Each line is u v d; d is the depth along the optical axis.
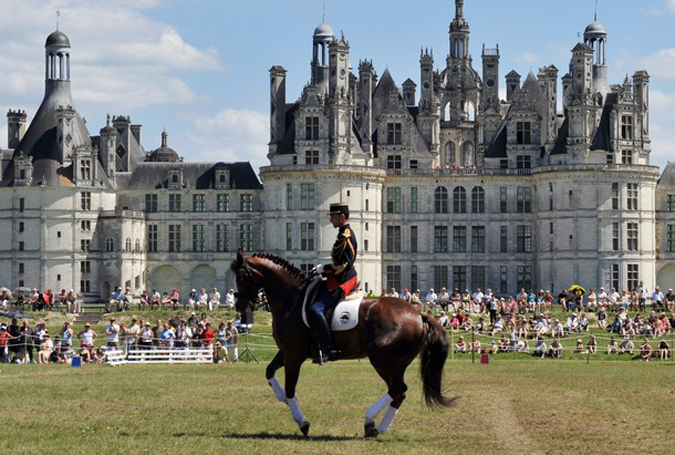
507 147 154.62
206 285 161.00
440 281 154.88
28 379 53.41
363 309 33.88
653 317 99.75
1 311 120.25
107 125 162.25
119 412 39.06
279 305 34.97
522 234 154.25
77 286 152.62
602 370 64.31
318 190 148.12
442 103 179.00
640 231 148.12
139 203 160.62
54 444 31.78
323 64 157.88
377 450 31.17
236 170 161.38
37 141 155.00
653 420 37.22
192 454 30.41
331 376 57.06
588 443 32.62
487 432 34.75
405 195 155.12
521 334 96.75
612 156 148.62
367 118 155.00
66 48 157.88
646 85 153.50
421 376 33.00
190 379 53.84
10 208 152.50
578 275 146.88
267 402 42.56
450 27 180.50
